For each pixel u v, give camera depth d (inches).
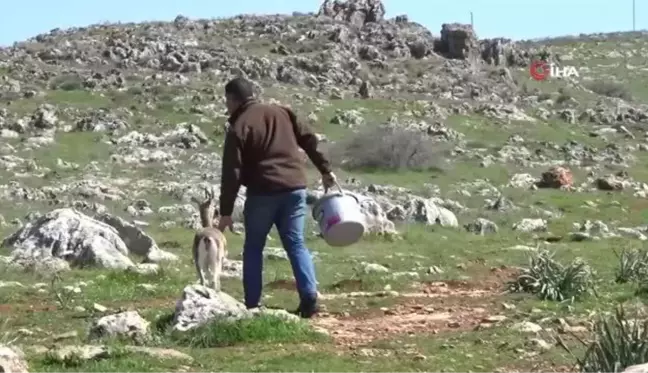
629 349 353.4
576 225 1354.6
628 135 2982.3
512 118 3026.6
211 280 609.9
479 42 4097.0
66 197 1598.2
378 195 1626.5
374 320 533.3
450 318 540.1
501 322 511.2
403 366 409.1
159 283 702.5
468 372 399.9
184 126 2492.6
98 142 2300.7
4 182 1754.4
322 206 530.0
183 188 1701.5
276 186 509.0
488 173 2154.3
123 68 3358.8
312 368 402.9
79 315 557.9
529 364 410.6
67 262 815.1
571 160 2470.5
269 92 3019.2
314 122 2652.6
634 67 4963.1
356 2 4185.5
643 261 705.6
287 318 479.2
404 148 2161.7
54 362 417.4
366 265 810.2
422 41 3870.6
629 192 1919.3
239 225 1205.7
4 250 853.2
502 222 1414.9
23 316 554.9
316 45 3718.0
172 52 3454.7
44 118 2461.9
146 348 434.0
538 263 643.5
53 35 3880.4
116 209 1466.5
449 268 813.2
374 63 3624.5
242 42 3767.2
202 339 454.0
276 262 856.3
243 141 504.7
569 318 521.3
